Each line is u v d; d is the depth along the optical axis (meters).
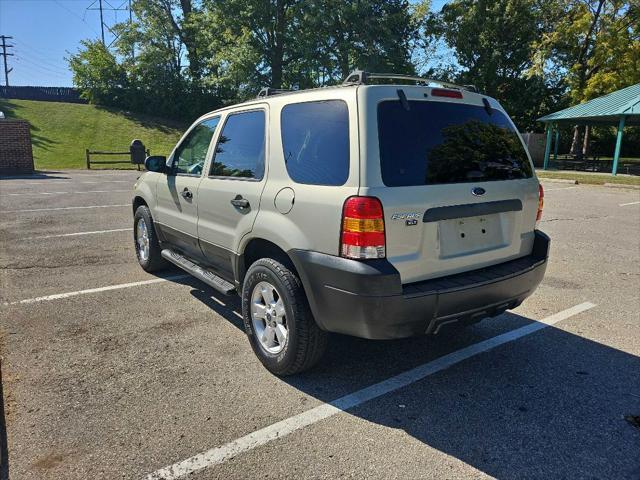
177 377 3.47
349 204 2.85
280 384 3.40
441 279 3.15
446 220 3.11
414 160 3.01
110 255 6.80
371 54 30.08
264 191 3.50
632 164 27.80
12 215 9.83
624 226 9.49
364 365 3.70
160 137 31.27
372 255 2.83
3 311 4.69
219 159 4.21
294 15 31.70
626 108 20.66
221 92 36.00
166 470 2.52
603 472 2.54
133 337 4.14
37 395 3.20
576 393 3.32
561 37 29.70
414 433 2.86
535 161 27.78
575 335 4.30
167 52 36.22
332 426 2.92
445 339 4.19
